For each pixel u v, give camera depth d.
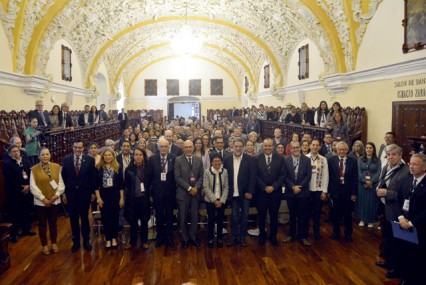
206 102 31.73
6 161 6.58
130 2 14.84
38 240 6.74
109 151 6.21
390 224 5.11
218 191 6.32
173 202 6.57
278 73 18.70
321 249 6.27
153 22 18.00
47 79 12.06
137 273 5.40
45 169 6.02
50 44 11.98
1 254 5.36
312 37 12.76
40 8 10.91
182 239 6.52
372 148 7.26
